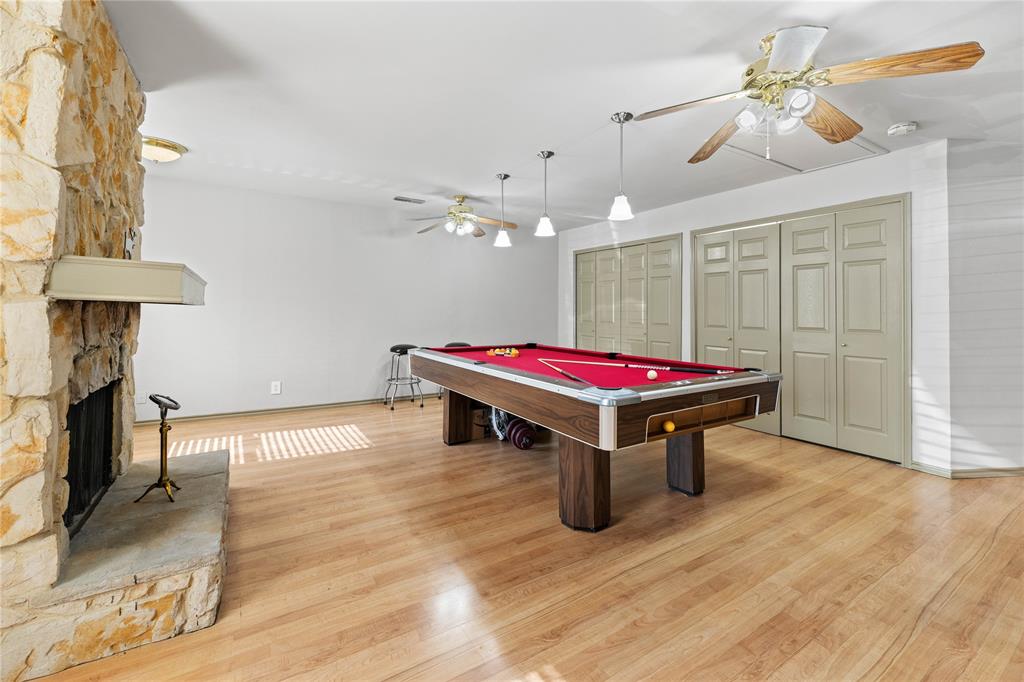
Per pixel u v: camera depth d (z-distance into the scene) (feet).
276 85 7.92
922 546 6.91
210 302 14.78
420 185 14.32
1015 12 5.83
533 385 7.41
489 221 13.99
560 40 6.58
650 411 6.33
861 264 11.42
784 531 7.41
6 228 4.24
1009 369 10.14
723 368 8.91
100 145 5.89
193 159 11.96
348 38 6.54
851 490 9.18
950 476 9.94
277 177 13.62
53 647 4.46
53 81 4.43
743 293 14.19
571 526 7.50
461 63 7.21
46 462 4.50
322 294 16.76
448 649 4.79
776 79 5.98
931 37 6.42
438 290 19.39
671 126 9.59
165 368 14.26
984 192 10.07
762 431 13.74
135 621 4.79
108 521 6.03
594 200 16.08
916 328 10.48
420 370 12.44
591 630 5.09
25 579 4.39
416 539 7.14
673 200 15.89
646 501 8.62
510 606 5.51
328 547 6.89
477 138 10.34
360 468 10.44
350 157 11.70
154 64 7.22
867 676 4.43
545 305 22.45
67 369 4.94
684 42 6.62
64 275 4.63
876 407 11.18
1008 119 9.05
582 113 9.03
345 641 4.90
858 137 9.93
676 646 4.84
